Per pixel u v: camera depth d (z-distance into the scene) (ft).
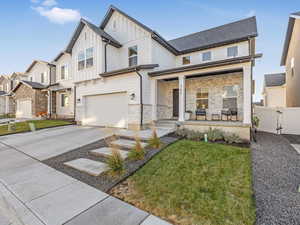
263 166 14.43
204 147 18.86
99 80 37.81
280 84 57.16
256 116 32.78
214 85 35.96
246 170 13.28
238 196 9.99
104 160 17.10
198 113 35.86
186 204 9.45
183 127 28.73
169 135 26.13
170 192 10.71
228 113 32.53
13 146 23.88
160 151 18.30
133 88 32.04
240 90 33.19
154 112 33.30
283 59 55.47
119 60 40.96
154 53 36.29
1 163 17.21
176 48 45.32
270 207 9.10
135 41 37.91
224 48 38.17
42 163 17.02
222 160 15.25
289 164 14.79
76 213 8.95
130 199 10.22
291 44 45.14
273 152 18.01
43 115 56.34
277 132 30.35
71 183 12.51
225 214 8.53
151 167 14.53
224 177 12.29
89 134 29.55
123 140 23.81
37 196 10.75
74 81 43.06
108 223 8.12
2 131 34.40
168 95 40.98
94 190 11.44
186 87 39.17
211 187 11.06
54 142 25.20
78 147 22.06
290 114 29.91
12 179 13.35
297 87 40.78
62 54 55.31
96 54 38.29
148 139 22.31
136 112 31.37
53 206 9.63
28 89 60.18
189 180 12.09
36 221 8.43
